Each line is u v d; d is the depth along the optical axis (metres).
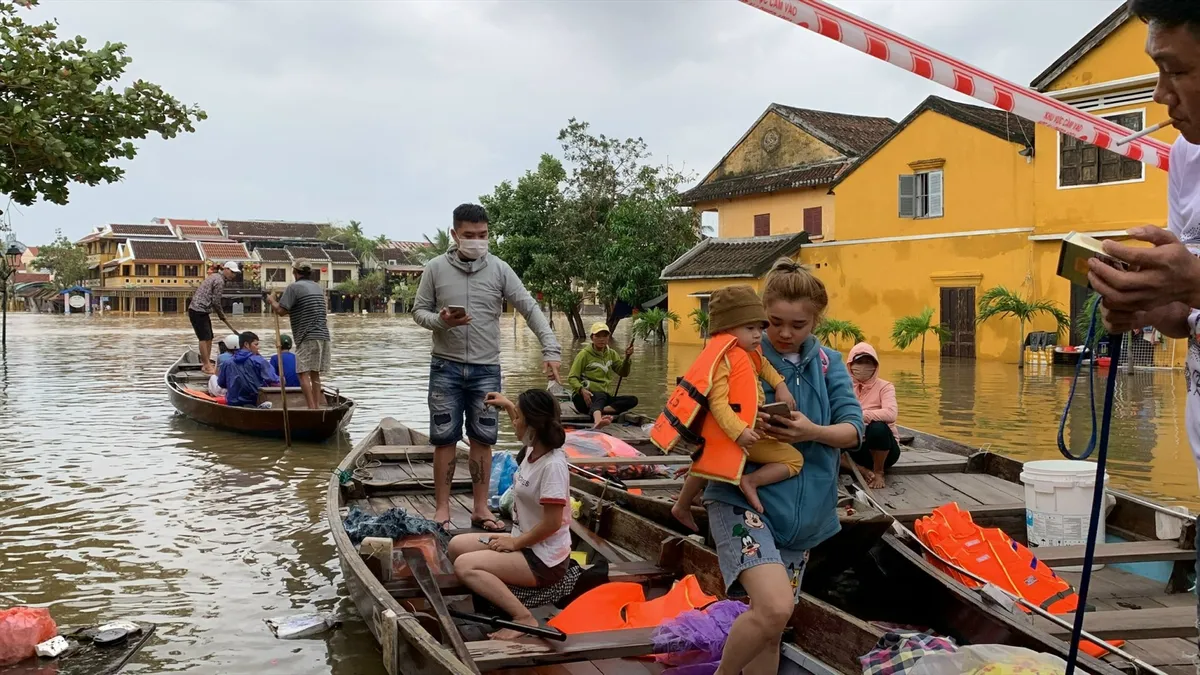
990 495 6.32
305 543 6.29
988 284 20.53
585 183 29.36
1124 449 9.21
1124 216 18.05
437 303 5.88
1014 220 20.02
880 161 22.92
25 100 5.02
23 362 20.91
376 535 5.16
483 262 5.91
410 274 73.69
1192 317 1.90
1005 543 4.66
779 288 3.29
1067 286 19.00
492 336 5.96
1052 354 18.56
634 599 4.65
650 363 20.17
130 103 5.20
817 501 3.24
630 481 6.79
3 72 4.84
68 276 73.06
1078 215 18.75
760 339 3.31
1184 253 1.68
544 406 4.48
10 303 78.75
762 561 3.10
